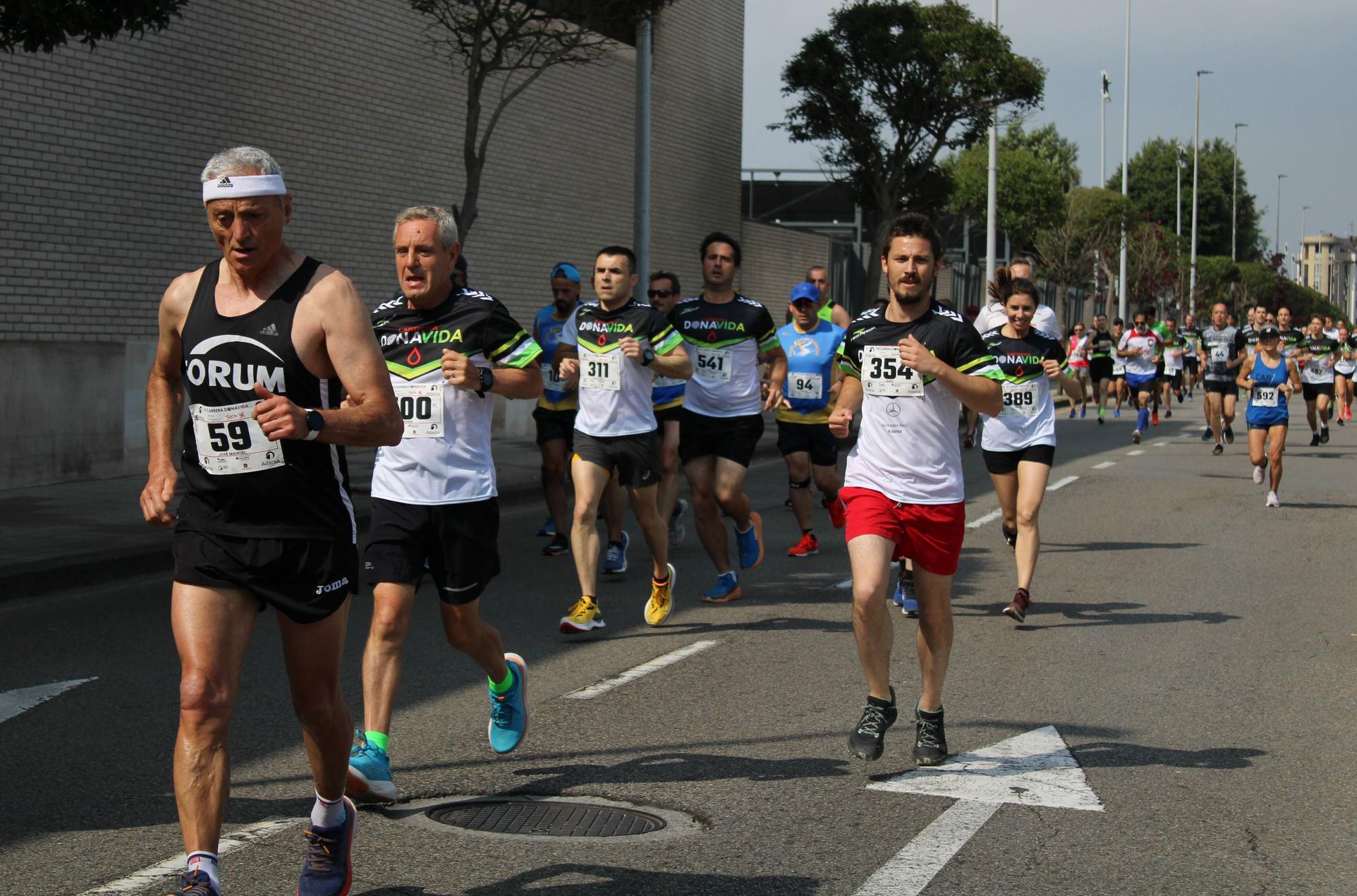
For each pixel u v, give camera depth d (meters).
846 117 28.34
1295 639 8.01
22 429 13.14
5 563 9.22
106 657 7.35
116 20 9.34
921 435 5.29
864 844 4.55
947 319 5.36
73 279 13.99
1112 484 16.70
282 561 3.66
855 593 5.24
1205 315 77.88
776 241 30.23
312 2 16.86
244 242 3.57
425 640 7.85
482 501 5.24
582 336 8.08
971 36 27.28
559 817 4.81
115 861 4.34
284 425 3.45
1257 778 5.33
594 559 7.98
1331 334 28.80
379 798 4.82
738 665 7.24
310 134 16.95
